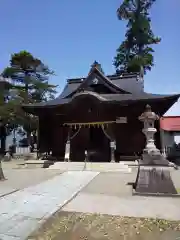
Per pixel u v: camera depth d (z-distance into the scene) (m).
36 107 19.12
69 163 16.39
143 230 4.74
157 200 7.00
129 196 7.54
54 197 7.40
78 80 24.20
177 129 26.42
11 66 31.92
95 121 18.53
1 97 27.84
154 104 17.53
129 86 21.61
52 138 20.17
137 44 33.25
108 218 5.45
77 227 4.92
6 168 16.70
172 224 5.04
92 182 10.34
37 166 17.61
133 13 31.89
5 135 33.38
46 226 4.99
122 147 18.12
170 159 21.70
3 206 6.41
